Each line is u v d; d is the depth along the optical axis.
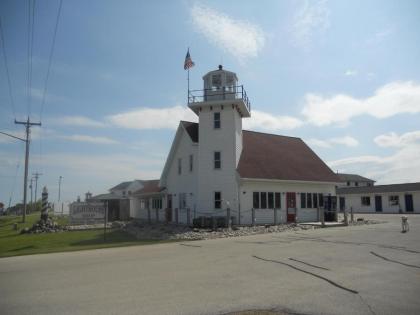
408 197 53.56
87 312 7.50
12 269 12.78
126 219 49.16
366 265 12.16
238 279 10.25
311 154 40.81
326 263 12.56
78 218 27.48
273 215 32.94
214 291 8.98
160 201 41.78
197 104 32.50
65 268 12.57
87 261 14.09
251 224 30.92
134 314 7.33
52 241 24.06
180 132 36.62
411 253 14.65
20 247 21.48
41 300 8.43
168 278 10.50
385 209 56.12
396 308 7.58
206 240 21.62
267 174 32.72
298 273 10.97
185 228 29.30
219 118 32.56
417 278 10.23
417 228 26.38
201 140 32.75
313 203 36.16
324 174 37.78
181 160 36.47
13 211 115.19
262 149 36.66
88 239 24.64
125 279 10.47
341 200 62.25
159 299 8.34
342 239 19.89
